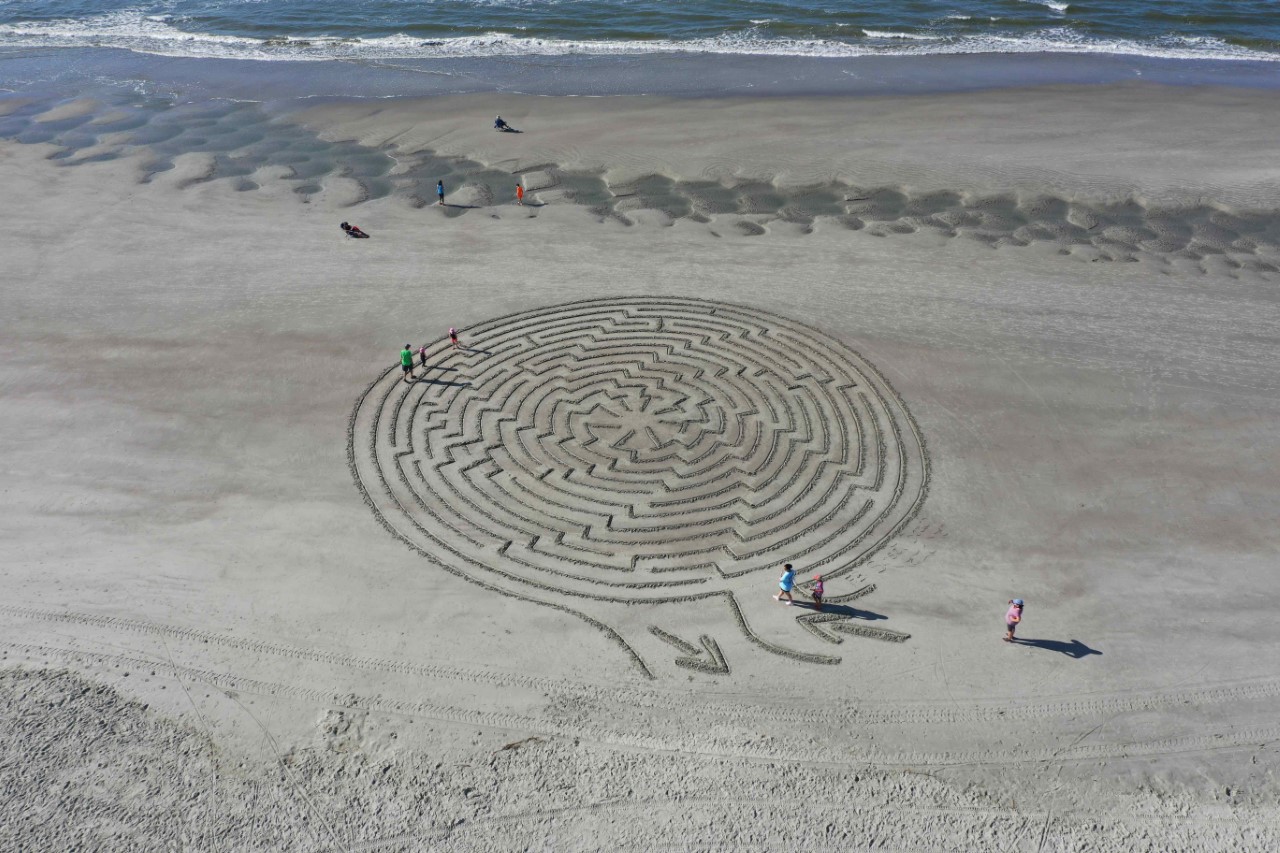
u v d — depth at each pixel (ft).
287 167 193.47
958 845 73.10
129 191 181.06
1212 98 219.41
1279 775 77.05
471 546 101.35
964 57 250.78
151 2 313.32
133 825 74.49
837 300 143.43
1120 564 97.25
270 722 82.07
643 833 74.28
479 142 203.41
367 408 121.39
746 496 108.37
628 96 228.02
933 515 104.42
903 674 86.22
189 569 96.84
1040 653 87.76
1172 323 136.46
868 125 207.92
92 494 106.42
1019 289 146.41
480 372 128.47
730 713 83.10
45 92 236.22
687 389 125.59
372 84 238.89
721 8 291.17
